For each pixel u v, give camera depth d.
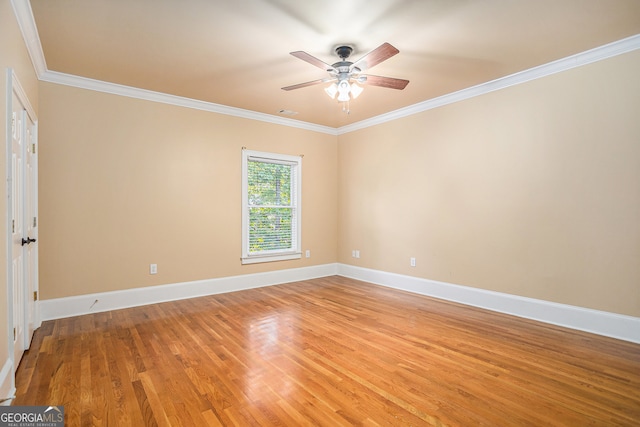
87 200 3.64
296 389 2.10
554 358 2.53
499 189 3.71
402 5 2.30
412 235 4.64
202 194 4.44
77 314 3.57
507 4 2.29
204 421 1.77
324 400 1.97
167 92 4.03
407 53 3.03
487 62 3.22
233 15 2.40
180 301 4.14
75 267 3.58
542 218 3.38
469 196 3.99
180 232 4.26
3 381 1.87
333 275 5.82
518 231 3.56
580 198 3.13
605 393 2.05
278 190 5.27
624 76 2.87
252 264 4.89
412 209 4.64
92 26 2.54
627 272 2.87
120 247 3.84
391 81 2.89
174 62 3.19
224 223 4.62
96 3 2.25
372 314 3.61
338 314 3.62
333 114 4.97
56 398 1.98
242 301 4.14
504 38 2.77
